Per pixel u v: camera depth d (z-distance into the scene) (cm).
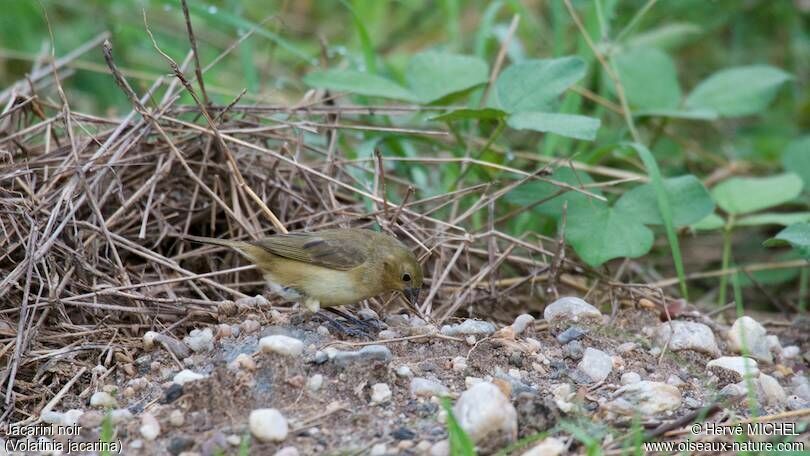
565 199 1209
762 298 1402
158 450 818
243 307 1035
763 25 1975
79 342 1003
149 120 1112
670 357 1033
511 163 1465
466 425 807
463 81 1314
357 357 904
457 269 1223
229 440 812
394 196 1340
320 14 2038
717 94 1479
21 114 1266
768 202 1319
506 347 990
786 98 1880
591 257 1150
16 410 922
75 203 1086
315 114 1331
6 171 1123
